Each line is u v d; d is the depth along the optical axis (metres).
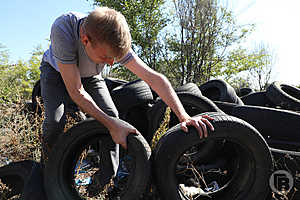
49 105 2.13
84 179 2.59
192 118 1.77
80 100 1.81
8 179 2.23
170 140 1.69
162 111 3.31
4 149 2.86
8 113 3.37
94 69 2.17
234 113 3.20
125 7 14.56
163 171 1.69
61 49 1.70
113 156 2.29
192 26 12.70
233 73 14.96
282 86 4.90
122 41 1.39
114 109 2.30
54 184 1.92
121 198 1.73
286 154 2.29
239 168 2.01
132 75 13.99
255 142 1.76
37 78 9.69
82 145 2.10
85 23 1.46
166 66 13.98
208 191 2.36
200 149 2.92
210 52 13.19
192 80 13.02
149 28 14.16
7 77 8.36
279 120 2.86
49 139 2.16
